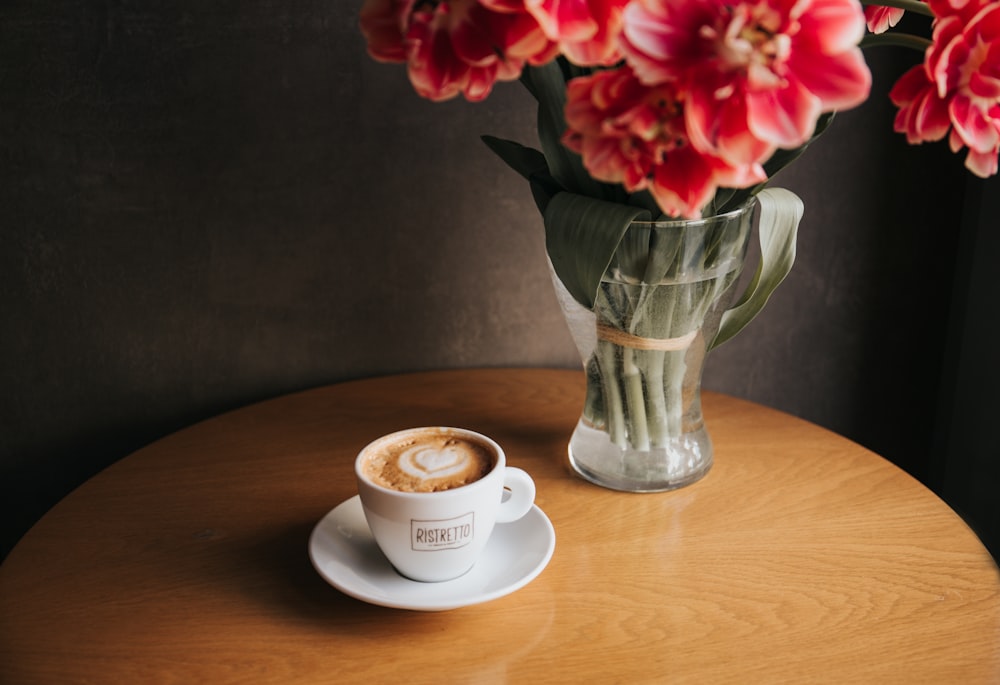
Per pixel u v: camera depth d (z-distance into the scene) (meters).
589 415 0.86
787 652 0.63
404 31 0.49
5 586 0.70
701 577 0.72
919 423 1.31
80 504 0.83
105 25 0.97
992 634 0.65
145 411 1.12
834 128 1.14
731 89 0.47
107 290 1.06
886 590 0.70
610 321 0.78
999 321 1.17
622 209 0.70
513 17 0.48
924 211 1.20
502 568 0.71
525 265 1.13
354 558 0.72
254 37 1.00
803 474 0.88
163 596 0.70
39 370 1.09
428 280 1.12
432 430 0.75
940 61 0.53
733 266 0.78
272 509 0.82
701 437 0.87
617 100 0.50
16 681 0.60
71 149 1.01
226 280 1.08
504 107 1.06
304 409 1.03
